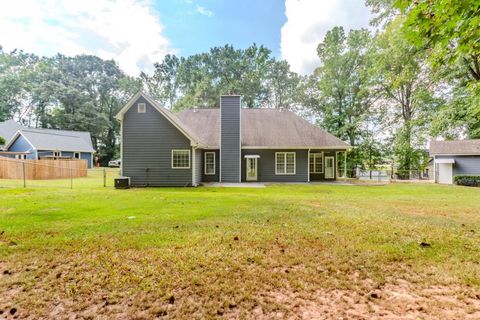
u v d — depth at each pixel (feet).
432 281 8.84
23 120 152.05
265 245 11.97
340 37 78.69
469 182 56.49
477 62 38.22
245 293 7.97
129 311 7.09
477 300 7.74
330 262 10.23
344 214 18.98
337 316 6.96
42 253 10.85
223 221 16.55
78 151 103.40
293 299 7.73
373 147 80.79
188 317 6.84
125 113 48.49
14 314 6.97
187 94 116.67
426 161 78.64
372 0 50.14
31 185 43.09
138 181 48.34
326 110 84.17
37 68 146.20
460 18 10.49
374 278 9.02
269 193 36.65
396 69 51.37
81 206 21.85
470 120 51.13
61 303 7.45
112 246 11.66
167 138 48.57
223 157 57.67
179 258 10.32
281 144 58.80
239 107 57.72
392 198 30.63
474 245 12.25
